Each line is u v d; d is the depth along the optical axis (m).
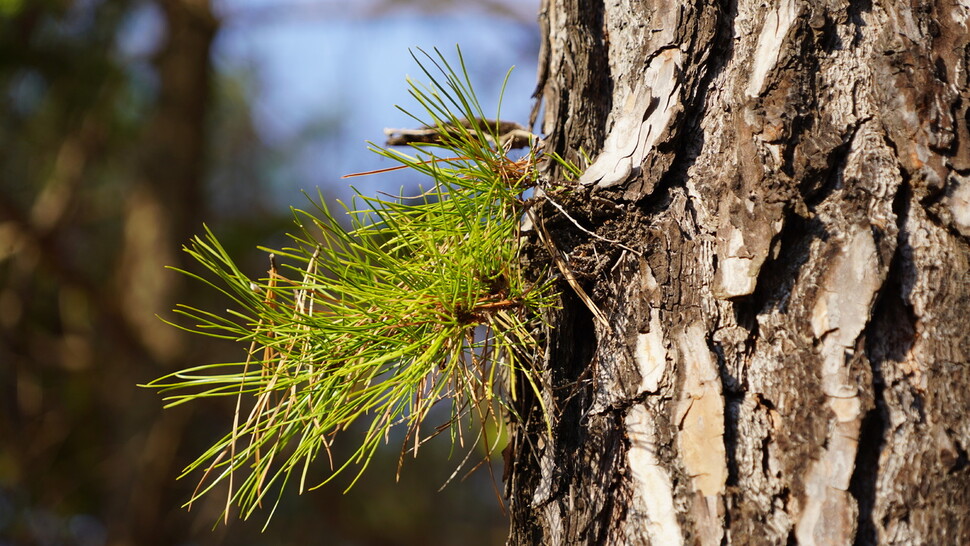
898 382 1.68
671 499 1.70
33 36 4.73
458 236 1.78
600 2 1.87
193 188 5.42
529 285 1.78
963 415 1.66
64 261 5.11
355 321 1.77
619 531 1.72
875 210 1.71
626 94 1.82
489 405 1.76
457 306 1.76
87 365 5.42
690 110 1.77
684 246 1.74
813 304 1.70
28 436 5.43
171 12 5.34
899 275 1.70
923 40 1.73
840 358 1.68
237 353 5.16
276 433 1.79
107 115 5.14
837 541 1.66
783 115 1.73
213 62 5.56
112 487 5.41
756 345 1.71
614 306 1.75
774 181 1.72
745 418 1.70
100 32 4.92
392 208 1.79
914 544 1.65
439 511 5.72
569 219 1.78
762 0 1.77
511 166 1.79
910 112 1.71
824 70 1.74
